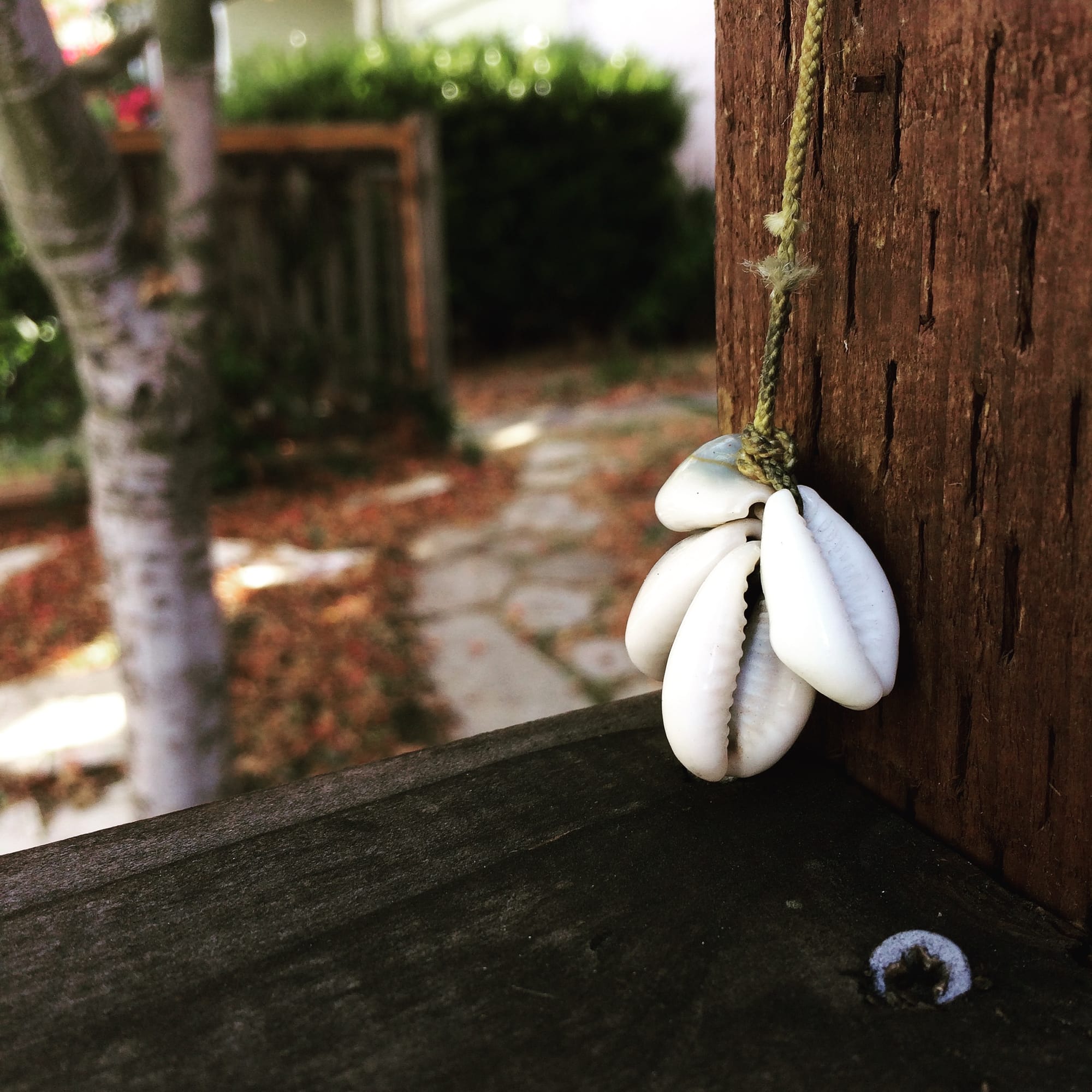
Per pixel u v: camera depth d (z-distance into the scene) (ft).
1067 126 0.33
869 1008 0.35
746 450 0.42
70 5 3.50
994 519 0.37
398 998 0.36
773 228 0.40
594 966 0.37
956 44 0.35
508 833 0.44
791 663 0.39
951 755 0.41
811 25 0.37
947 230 0.37
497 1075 0.33
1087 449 0.34
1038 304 0.35
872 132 0.39
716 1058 0.34
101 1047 0.35
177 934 0.39
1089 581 0.35
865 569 0.40
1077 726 0.36
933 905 0.39
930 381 0.39
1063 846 0.38
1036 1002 0.35
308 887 0.41
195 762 1.17
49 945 0.38
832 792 0.45
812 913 0.39
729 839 0.43
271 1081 0.33
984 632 0.39
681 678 0.41
